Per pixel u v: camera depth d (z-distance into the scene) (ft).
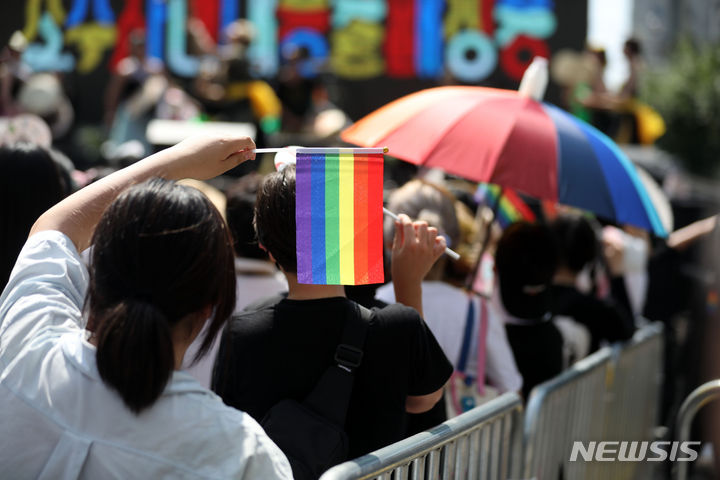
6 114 34.81
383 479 6.58
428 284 10.35
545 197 10.87
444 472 7.80
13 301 5.45
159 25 38.60
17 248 8.64
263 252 10.48
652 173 25.38
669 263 18.88
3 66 34.88
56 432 4.99
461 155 10.99
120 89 32.58
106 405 4.95
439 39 38.11
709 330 14.97
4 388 5.12
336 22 38.22
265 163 25.96
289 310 7.03
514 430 9.52
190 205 5.14
